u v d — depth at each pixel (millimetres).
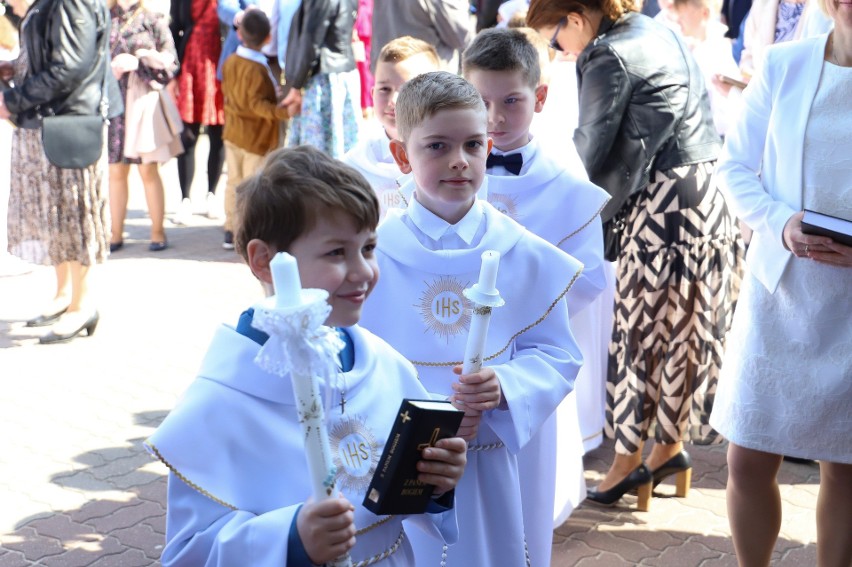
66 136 5473
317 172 1575
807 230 2598
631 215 3643
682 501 3977
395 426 1573
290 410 1620
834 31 2723
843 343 2686
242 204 1616
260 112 7145
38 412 4793
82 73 5379
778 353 2775
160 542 3652
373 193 1613
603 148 3438
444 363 2299
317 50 6684
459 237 2326
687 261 3588
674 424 3705
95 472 4199
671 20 4984
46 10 5281
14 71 5535
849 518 2926
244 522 1529
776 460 2904
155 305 6422
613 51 3430
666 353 3676
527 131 2924
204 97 8234
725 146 2979
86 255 5711
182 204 8609
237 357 1605
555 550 3588
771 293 2773
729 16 5855
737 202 2852
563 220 2902
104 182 5719
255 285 6867
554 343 2391
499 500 2346
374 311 2320
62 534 3699
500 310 2344
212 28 8109
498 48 2779
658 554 3566
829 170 2682
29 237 5660
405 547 1758
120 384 5148
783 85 2779
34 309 6367
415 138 2227
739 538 2988
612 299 4047
